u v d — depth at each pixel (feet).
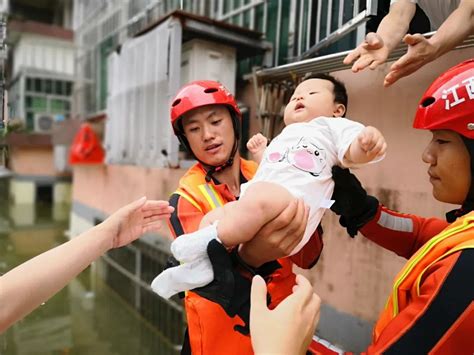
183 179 5.78
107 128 22.47
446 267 3.43
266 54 13.60
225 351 5.05
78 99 35.47
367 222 5.33
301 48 11.60
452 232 3.67
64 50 42.86
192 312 5.31
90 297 18.11
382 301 9.49
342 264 10.53
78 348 13.50
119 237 4.56
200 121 5.56
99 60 29.35
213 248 4.11
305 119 5.59
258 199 4.18
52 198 46.09
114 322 15.52
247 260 4.44
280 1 12.79
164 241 18.30
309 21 10.98
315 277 11.41
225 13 15.84
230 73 13.91
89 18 31.14
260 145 6.35
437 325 3.30
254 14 14.30
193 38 13.12
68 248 3.96
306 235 4.73
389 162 9.33
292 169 4.81
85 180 28.07
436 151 4.14
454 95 3.85
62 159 44.62
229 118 5.77
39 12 48.11
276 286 5.33
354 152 4.44
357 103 9.91
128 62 17.79
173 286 4.26
